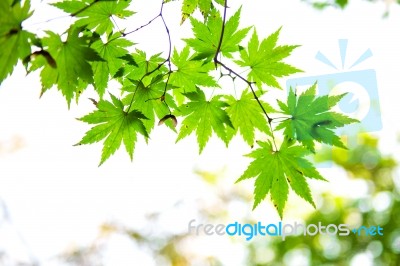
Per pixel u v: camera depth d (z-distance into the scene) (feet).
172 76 3.28
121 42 3.22
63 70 3.09
